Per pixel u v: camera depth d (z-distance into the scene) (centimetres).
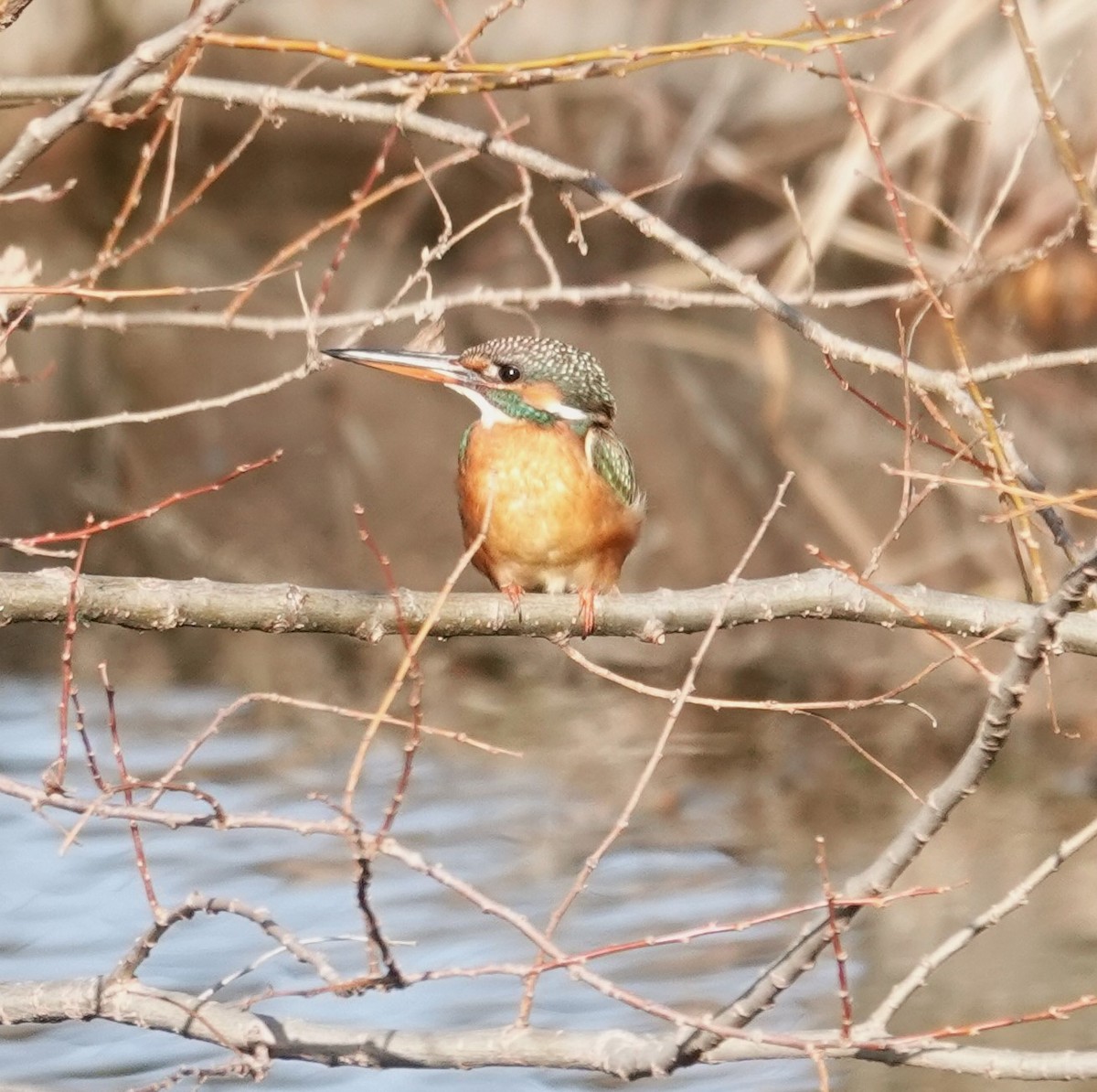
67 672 539
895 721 1247
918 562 1437
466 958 919
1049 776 1150
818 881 1005
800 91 2109
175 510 1631
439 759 1191
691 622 681
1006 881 1005
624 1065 558
